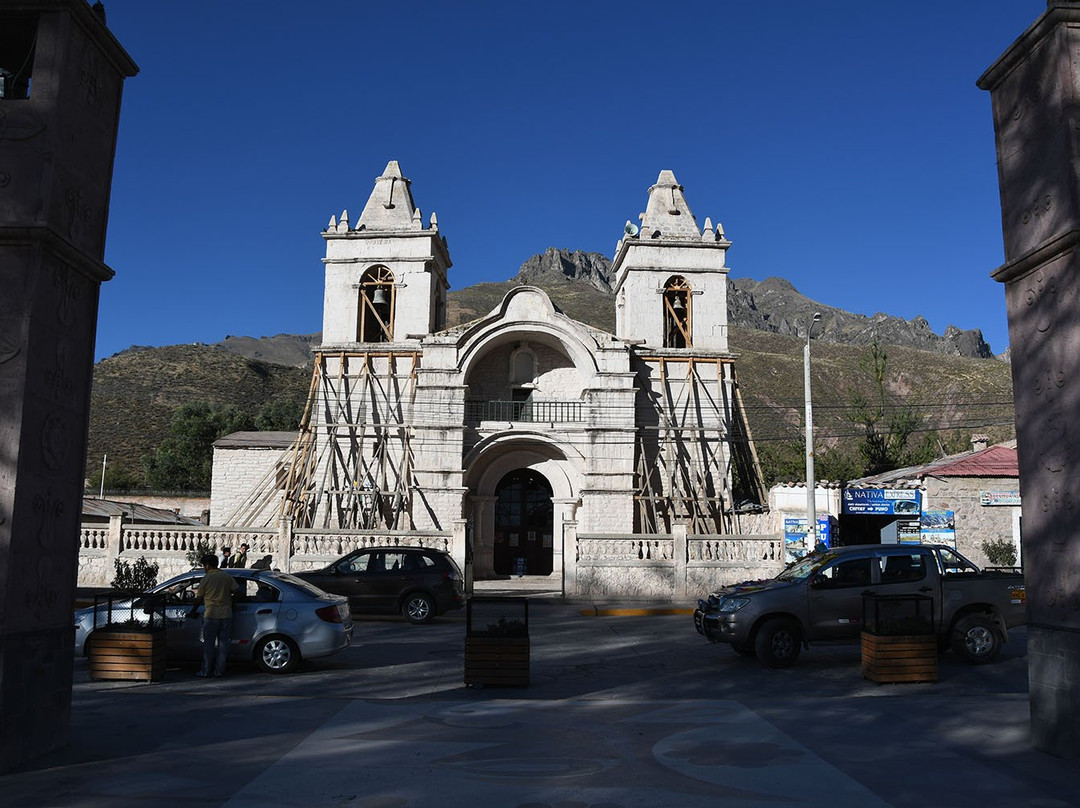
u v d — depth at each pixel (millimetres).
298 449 35438
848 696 12297
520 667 12906
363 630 20906
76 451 8859
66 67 8531
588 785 7629
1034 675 8914
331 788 7461
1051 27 8703
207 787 7426
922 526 31469
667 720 10375
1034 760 8453
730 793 7414
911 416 51344
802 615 15109
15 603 7820
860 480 38281
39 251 8078
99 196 9227
